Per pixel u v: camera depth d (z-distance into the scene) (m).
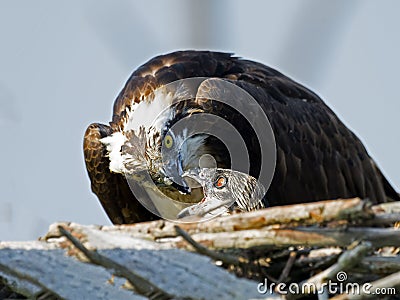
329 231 12.11
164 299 12.14
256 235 12.57
